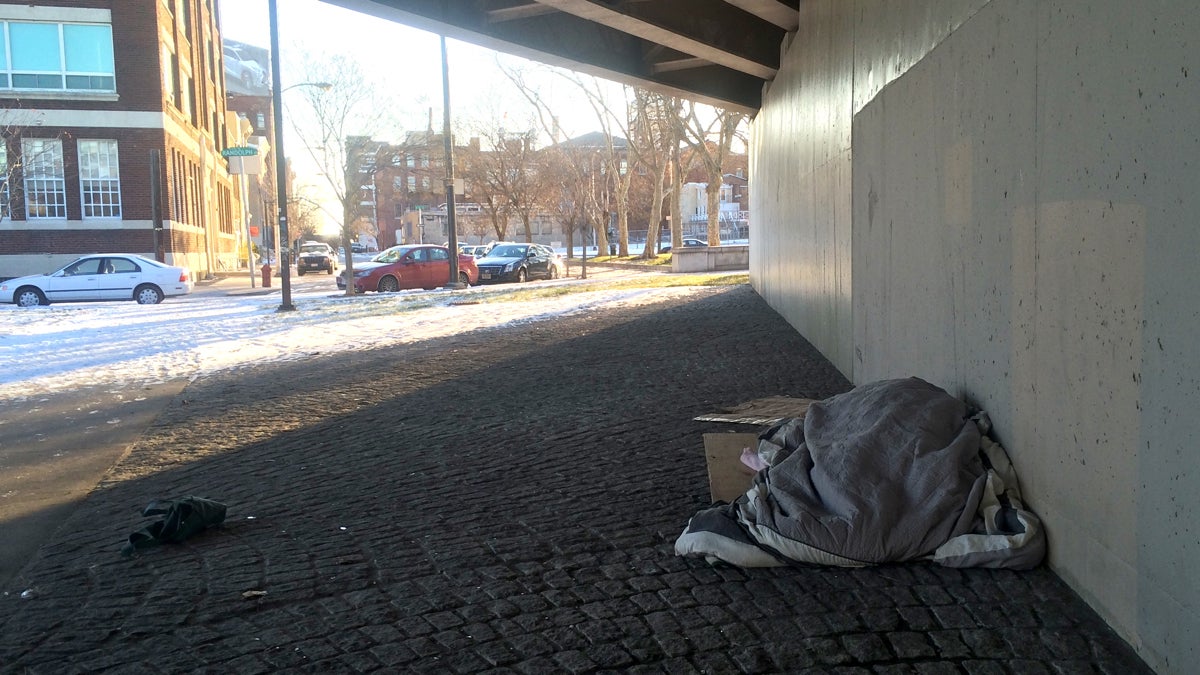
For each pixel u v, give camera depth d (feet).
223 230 206.08
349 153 99.19
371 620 12.33
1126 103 10.57
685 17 43.93
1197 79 9.09
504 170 195.21
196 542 15.84
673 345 39.47
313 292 104.83
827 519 13.48
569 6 39.27
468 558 14.62
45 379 36.65
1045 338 13.06
